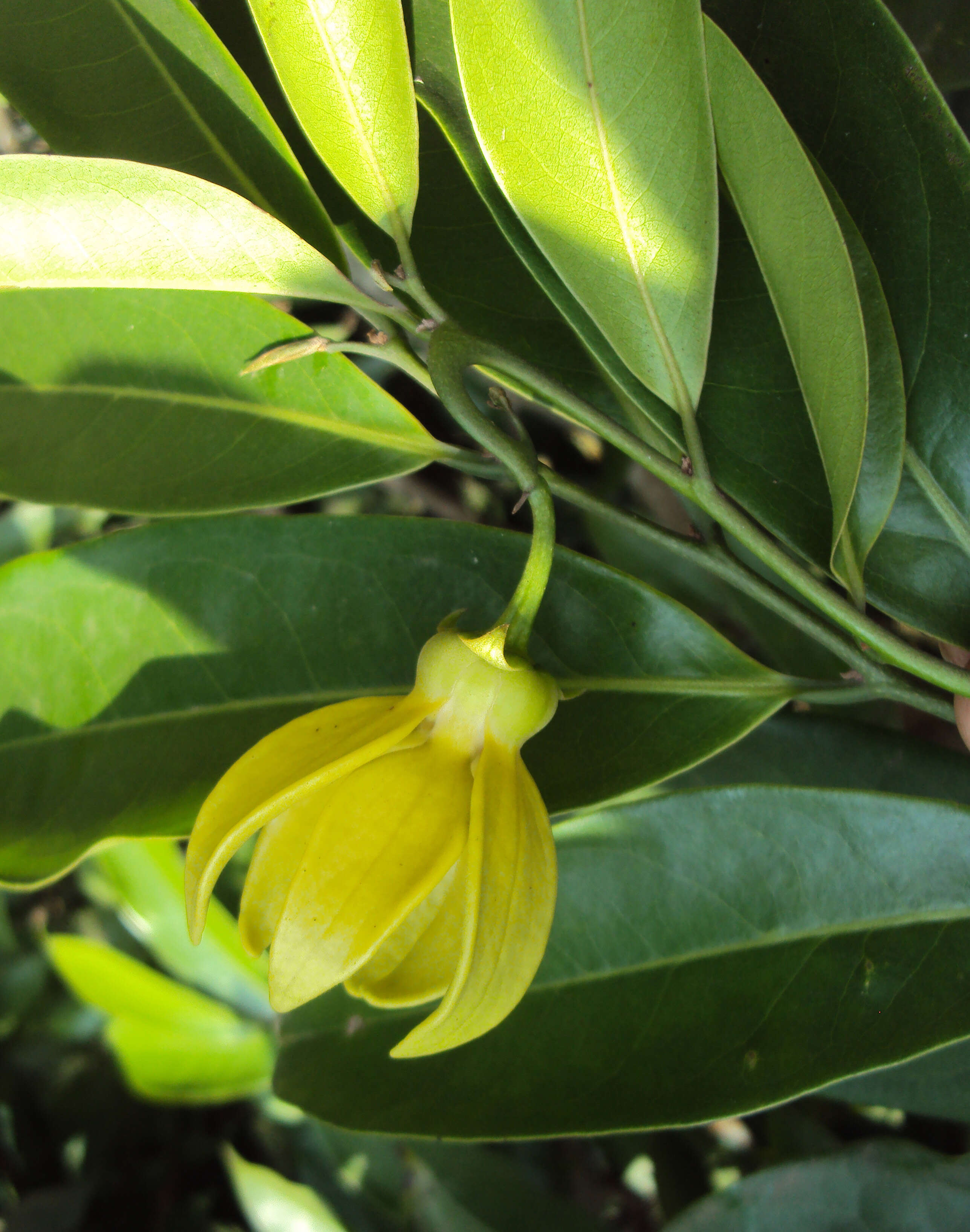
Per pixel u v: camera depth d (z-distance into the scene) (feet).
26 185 1.37
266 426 1.53
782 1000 1.50
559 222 1.42
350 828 1.39
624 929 1.53
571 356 1.53
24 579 1.50
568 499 1.50
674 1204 1.89
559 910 1.53
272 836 1.40
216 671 1.51
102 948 2.11
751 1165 1.99
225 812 1.40
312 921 1.37
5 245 1.38
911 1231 1.57
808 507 1.50
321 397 1.53
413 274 1.45
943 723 1.80
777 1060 1.49
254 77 1.54
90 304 1.51
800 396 1.50
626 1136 2.05
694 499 1.45
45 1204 2.26
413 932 1.39
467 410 1.41
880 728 1.64
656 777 1.50
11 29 1.49
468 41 1.39
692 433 1.44
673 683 1.51
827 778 1.64
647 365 1.44
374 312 1.45
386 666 1.52
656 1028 1.51
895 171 1.48
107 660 1.51
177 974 2.16
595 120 1.40
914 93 1.47
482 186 1.48
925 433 1.50
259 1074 2.06
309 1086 1.53
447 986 1.39
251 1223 2.20
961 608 1.51
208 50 1.48
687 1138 1.98
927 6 1.61
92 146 1.49
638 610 1.52
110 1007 2.08
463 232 1.53
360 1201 2.18
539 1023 1.53
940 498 1.50
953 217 1.47
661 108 1.39
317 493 1.53
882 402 1.48
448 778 1.41
